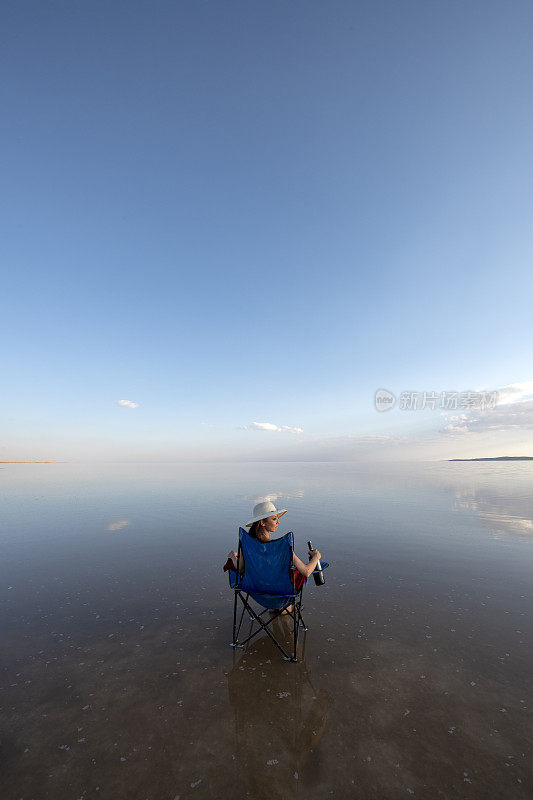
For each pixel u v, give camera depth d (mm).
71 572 5168
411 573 4812
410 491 13984
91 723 2172
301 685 2514
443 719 2135
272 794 1648
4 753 1950
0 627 3527
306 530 7293
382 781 1708
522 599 3928
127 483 20375
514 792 1634
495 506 9992
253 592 3064
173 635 3328
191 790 1685
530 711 2195
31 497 14070
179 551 6211
